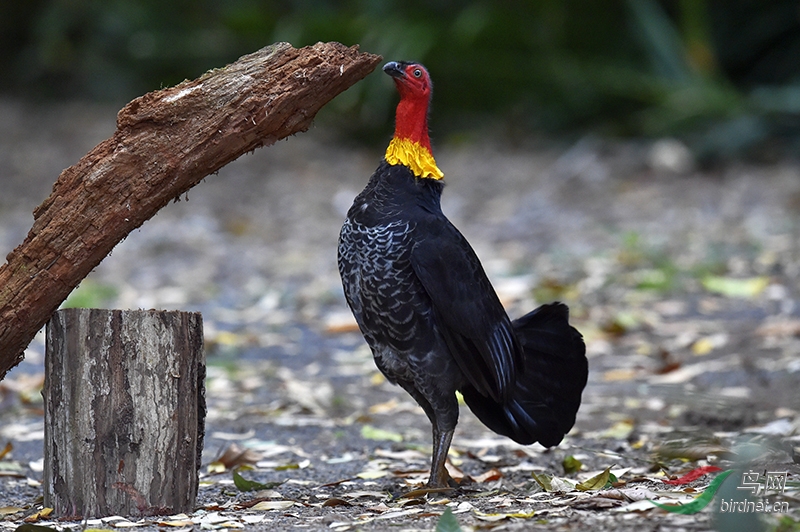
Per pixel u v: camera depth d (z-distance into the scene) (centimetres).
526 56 2438
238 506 621
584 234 1738
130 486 581
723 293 1327
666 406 932
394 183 647
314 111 594
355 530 524
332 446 846
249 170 2302
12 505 657
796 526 486
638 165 2230
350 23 2417
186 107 571
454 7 2594
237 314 1405
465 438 875
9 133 2488
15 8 3167
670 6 2628
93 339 575
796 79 2384
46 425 588
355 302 653
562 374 689
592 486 624
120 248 1798
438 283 627
